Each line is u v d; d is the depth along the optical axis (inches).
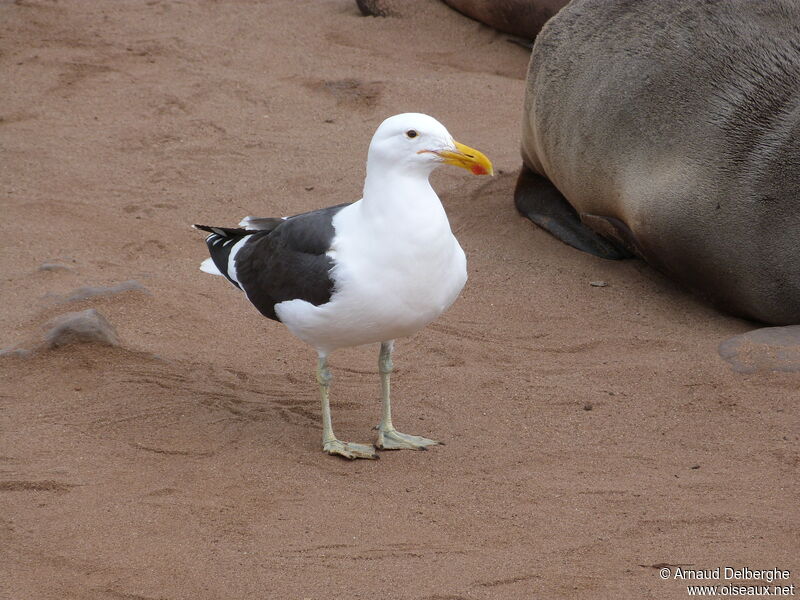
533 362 462.6
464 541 324.8
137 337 470.6
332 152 724.0
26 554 317.1
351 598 294.5
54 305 492.1
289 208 637.3
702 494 353.4
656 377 443.5
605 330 497.0
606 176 550.6
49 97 800.9
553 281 552.4
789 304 488.1
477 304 524.1
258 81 851.4
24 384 424.8
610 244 589.0
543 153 604.7
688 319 511.8
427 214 344.8
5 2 989.2
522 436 398.0
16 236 575.8
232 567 310.2
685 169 504.1
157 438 388.8
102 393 419.8
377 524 334.3
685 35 527.8
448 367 456.8
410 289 348.2
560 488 357.7
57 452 375.9
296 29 970.1
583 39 575.2
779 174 481.1
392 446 386.0
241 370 448.1
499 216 641.0
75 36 927.0
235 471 367.2
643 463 377.1
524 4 904.9
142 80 840.9
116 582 303.3
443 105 813.9
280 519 336.8
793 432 397.1
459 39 950.4
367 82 848.9
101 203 632.4
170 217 617.9
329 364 459.2
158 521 334.3
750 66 506.9
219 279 540.1
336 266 348.5
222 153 719.1
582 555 316.8
